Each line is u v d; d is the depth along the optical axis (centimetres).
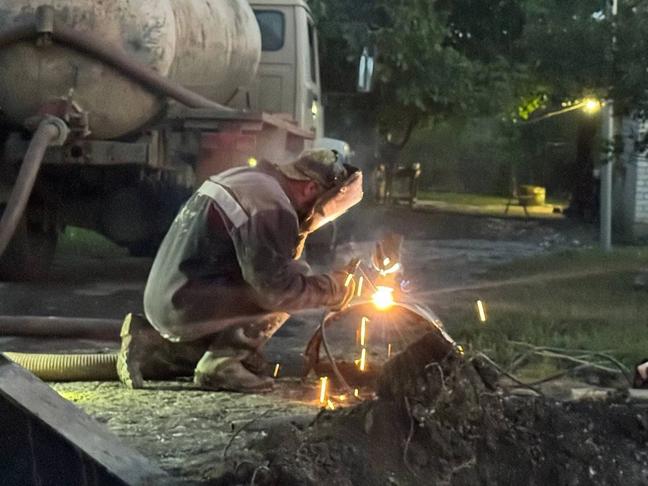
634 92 1252
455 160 4219
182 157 1137
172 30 1045
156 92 1048
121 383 597
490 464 395
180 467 421
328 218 580
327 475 374
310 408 528
